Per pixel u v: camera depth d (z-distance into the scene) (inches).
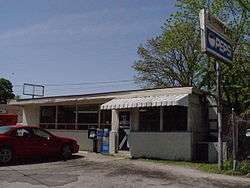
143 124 828.0
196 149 767.1
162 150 786.2
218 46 643.5
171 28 1128.8
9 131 689.6
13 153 682.8
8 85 3154.5
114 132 868.6
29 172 580.7
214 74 926.4
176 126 787.4
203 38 602.5
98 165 658.2
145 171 595.8
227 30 701.3
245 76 922.7
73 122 985.5
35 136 714.8
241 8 922.7
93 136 895.7
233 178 561.6
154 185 490.9
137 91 832.9
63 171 591.8
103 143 880.3
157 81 1724.9
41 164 671.1
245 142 735.1
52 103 1018.7
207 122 823.7
